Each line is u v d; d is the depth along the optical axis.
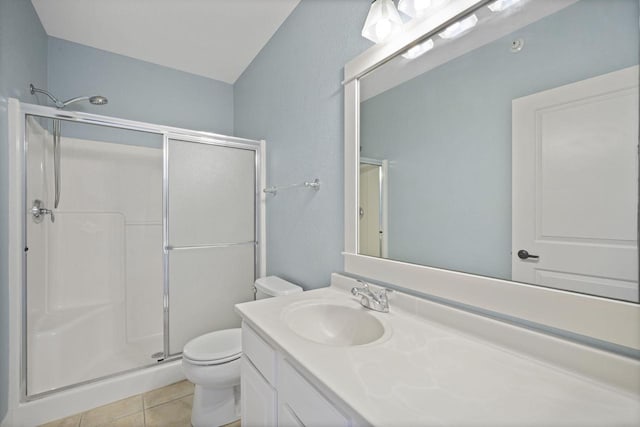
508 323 0.80
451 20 0.94
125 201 2.33
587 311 0.67
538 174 0.75
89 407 1.67
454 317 0.91
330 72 1.54
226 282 2.21
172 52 2.36
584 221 0.67
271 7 1.85
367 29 1.11
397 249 1.16
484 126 0.87
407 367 0.69
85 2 1.79
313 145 1.69
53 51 2.13
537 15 0.75
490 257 0.86
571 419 0.51
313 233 1.70
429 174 1.03
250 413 1.05
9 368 1.47
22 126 1.56
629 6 0.61
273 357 0.91
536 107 0.75
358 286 1.32
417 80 1.07
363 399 0.57
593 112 0.65
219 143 2.19
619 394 0.59
